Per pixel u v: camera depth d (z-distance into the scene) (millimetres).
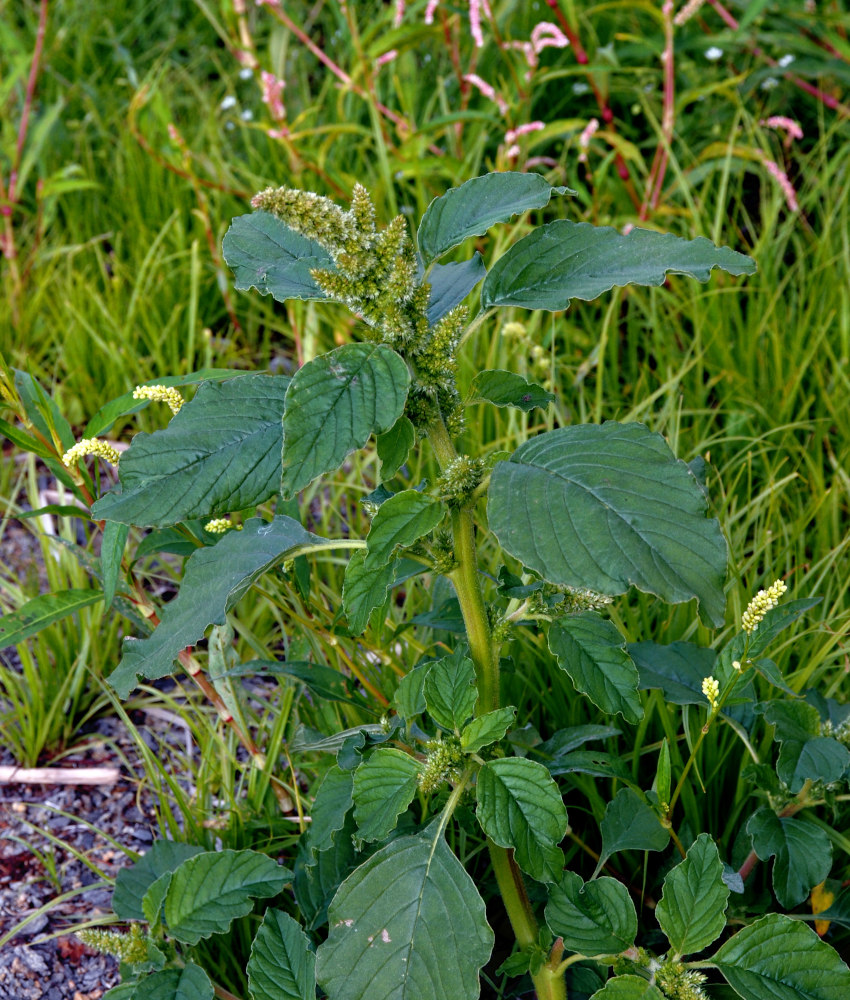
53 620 1062
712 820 1098
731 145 1561
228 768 1140
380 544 873
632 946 905
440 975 885
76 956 1101
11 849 1172
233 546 957
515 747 1028
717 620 822
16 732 1253
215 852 1008
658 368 1481
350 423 828
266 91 1640
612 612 1144
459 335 915
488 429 1420
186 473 890
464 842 1055
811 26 1822
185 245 1812
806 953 887
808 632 1141
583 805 1121
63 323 1675
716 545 827
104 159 2053
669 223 1710
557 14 1692
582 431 873
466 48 1998
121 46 2148
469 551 927
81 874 1154
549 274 925
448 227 945
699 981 896
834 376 1411
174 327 1619
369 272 875
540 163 1854
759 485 1349
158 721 1284
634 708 925
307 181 1822
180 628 930
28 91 1810
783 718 980
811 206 1759
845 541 1194
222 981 1061
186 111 2217
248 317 1768
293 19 2230
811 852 963
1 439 1642
